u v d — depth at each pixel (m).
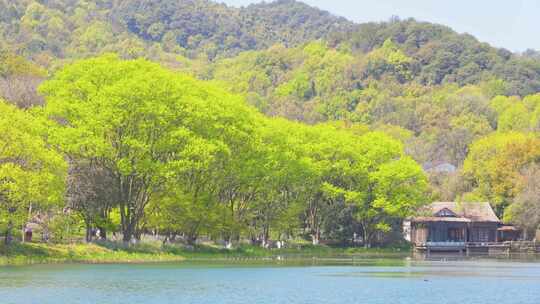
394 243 180.50
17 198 92.75
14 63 170.75
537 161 196.38
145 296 70.38
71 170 108.69
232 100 128.50
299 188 154.88
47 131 108.12
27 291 71.25
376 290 79.69
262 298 71.25
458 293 78.25
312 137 163.00
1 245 99.19
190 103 115.19
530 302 72.00
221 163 124.12
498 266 124.38
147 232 144.50
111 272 91.38
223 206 128.38
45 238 110.56
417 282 89.12
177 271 95.81
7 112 101.06
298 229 170.75
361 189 166.38
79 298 67.69
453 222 188.62
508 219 186.50
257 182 134.62
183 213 118.19
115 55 120.88
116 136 111.00
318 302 69.44
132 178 114.88
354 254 159.75
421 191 168.38
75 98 112.06
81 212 111.56
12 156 96.06
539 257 165.00
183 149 113.88
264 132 138.25
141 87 108.19
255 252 137.38
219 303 67.25
